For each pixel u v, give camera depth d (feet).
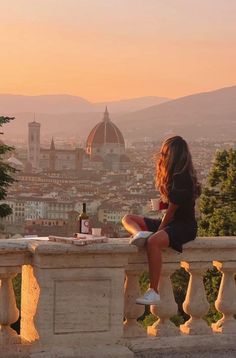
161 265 25.81
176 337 27.20
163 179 25.88
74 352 25.20
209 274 97.14
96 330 25.76
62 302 25.38
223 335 27.63
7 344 25.58
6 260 25.39
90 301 25.68
